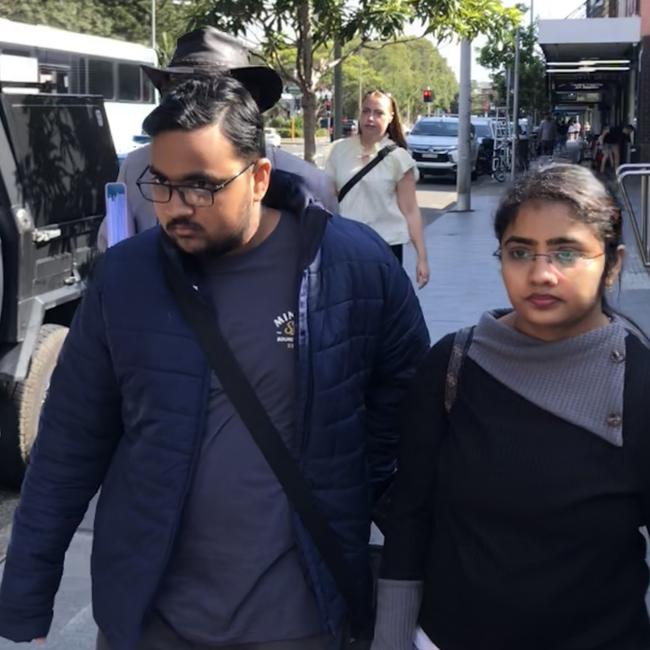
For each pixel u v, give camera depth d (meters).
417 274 7.11
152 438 2.29
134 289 2.31
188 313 2.28
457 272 12.04
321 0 8.85
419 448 2.32
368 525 2.45
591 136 40.44
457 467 2.20
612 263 2.20
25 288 5.25
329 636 2.37
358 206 6.89
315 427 2.30
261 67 3.45
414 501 2.36
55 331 5.79
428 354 2.34
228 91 2.20
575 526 2.08
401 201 7.00
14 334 5.22
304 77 9.45
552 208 2.11
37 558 2.43
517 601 2.12
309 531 2.29
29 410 5.52
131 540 2.32
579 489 2.08
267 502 2.28
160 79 4.18
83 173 5.97
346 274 2.38
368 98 6.84
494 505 2.13
